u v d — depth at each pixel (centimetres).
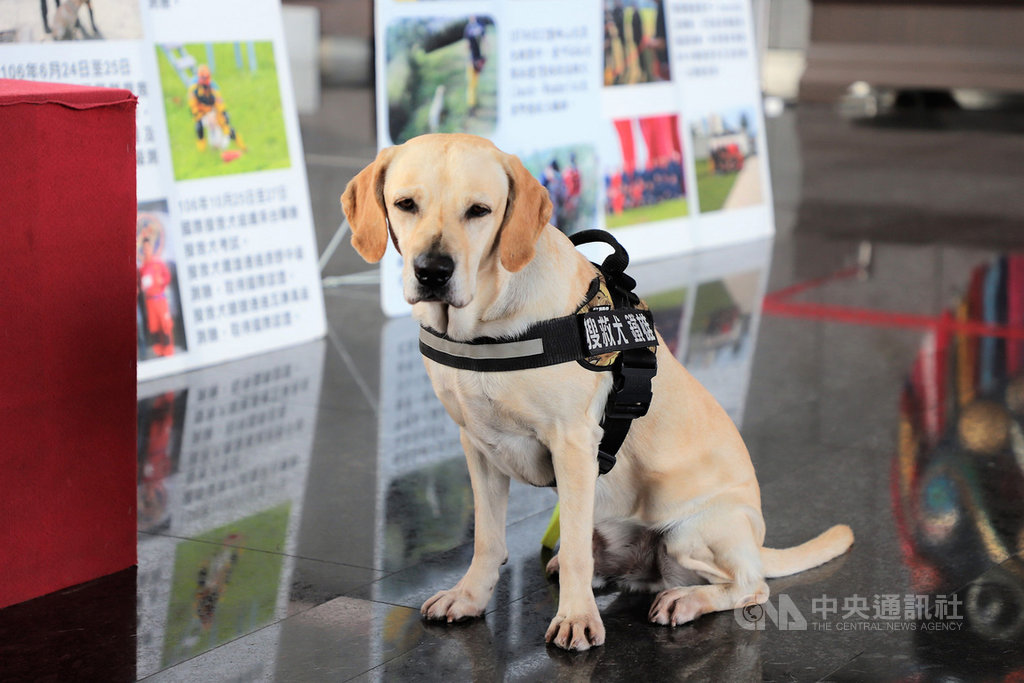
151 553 300
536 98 617
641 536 270
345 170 943
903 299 593
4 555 265
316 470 363
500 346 233
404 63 552
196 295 472
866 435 394
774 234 764
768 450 380
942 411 419
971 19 1492
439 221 219
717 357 489
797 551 284
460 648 247
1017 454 374
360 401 434
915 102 1526
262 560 296
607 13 658
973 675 236
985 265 669
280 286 503
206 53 476
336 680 233
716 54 734
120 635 254
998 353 495
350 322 547
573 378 236
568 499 242
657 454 259
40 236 261
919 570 288
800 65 1573
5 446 261
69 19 431
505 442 249
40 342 264
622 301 253
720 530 259
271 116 501
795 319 551
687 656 243
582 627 244
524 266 229
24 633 254
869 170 1023
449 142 226
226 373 464
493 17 588
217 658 243
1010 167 1041
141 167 453
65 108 261
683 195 709
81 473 277
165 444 382
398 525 321
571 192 641
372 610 267
